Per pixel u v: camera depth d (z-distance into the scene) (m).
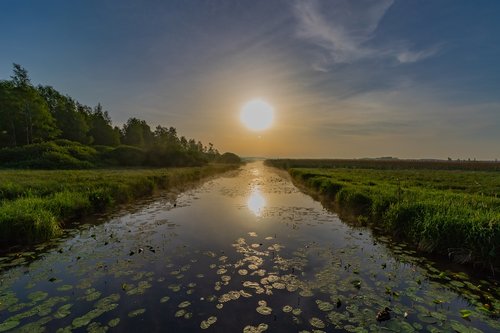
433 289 5.28
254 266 6.34
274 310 4.48
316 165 65.19
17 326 3.95
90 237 8.49
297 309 4.51
